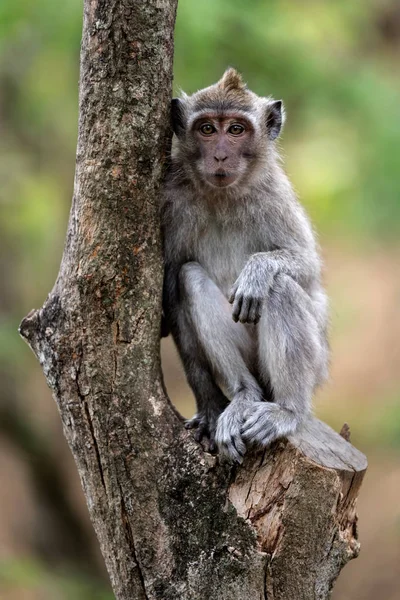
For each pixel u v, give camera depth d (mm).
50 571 21250
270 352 11633
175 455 10461
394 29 22812
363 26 21422
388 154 19703
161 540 10367
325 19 20516
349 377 29812
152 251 10562
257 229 12781
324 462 10172
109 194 10234
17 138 22734
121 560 10547
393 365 29750
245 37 18469
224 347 11938
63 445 23844
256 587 10062
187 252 12531
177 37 17531
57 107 21641
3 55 20125
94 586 21062
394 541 24094
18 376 22531
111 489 10484
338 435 11148
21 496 23297
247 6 18938
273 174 12938
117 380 10398
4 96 21828
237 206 12695
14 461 23828
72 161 23188
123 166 10227
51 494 22953
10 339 20328
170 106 10891
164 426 10539
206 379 12070
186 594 10234
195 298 11898
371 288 32281
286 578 10047
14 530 22297
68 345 10367
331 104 19469
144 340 10516
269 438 10562
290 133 21297
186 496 10359
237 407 11320
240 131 12500
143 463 10414
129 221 10359
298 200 13414
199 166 12328
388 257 33062
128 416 10422
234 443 10453
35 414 24062
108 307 10359
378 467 25922
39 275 23422
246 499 10250
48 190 23219
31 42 19219
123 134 10164
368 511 25172
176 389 25875
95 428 10422
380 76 20562
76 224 10375
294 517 10008
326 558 10164
